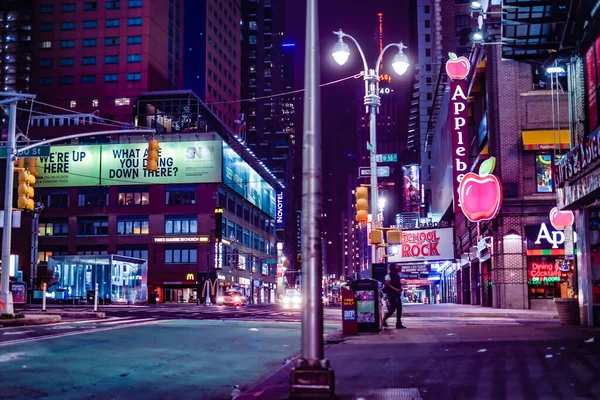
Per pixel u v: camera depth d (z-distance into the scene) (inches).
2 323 861.8
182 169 3668.8
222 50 5684.1
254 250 4633.4
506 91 1466.5
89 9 4527.6
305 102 322.0
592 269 711.1
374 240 903.1
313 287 308.3
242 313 1483.8
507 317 1131.9
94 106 4421.8
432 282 3390.7
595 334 599.2
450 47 3686.0
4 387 363.3
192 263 3622.0
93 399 340.8
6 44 4874.5
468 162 1731.1
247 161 4616.1
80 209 3737.7
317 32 328.8
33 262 2824.8
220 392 369.1
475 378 369.1
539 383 344.2
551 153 1448.1
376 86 1040.8
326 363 306.0
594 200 671.8
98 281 2407.7
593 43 668.7
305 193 313.1
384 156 1028.5
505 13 685.9
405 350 528.1
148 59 4439.0
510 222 1450.5
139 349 565.0
